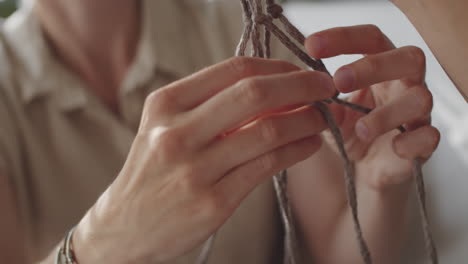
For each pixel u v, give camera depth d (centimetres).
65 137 71
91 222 48
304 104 45
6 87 71
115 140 71
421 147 48
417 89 48
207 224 45
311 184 74
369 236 66
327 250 73
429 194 82
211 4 83
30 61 71
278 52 78
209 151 43
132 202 45
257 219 75
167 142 43
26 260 68
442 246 74
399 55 46
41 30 72
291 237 50
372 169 60
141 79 71
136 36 73
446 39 43
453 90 97
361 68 45
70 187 72
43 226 73
